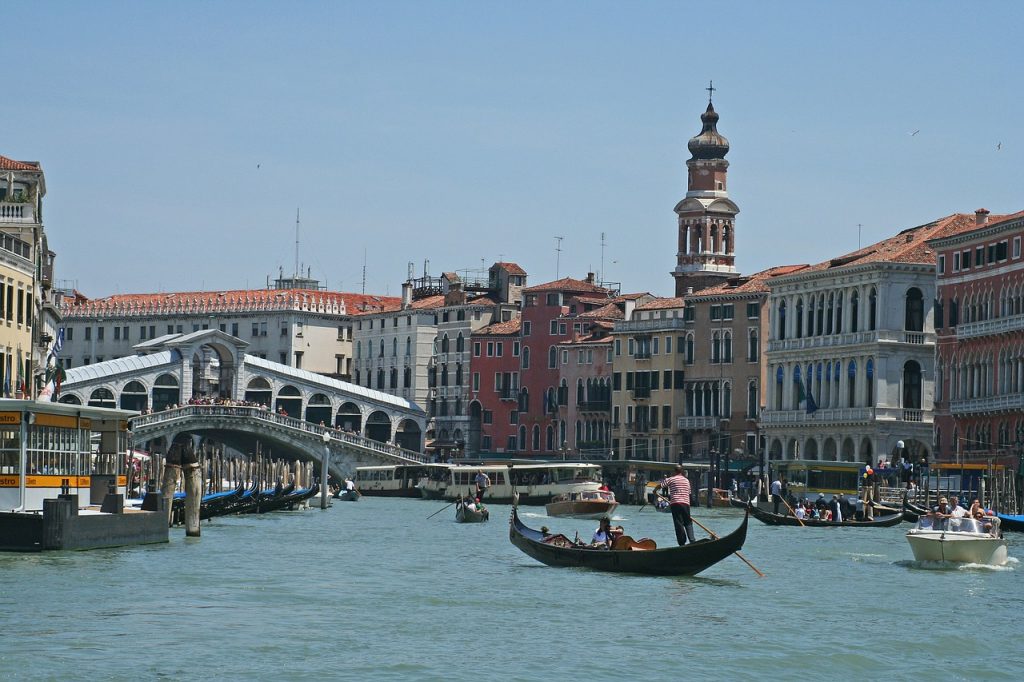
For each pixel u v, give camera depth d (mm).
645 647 45906
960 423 123125
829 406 138875
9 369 88938
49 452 65688
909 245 137125
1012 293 118438
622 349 162000
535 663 43219
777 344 145125
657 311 159500
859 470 118500
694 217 171875
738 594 57312
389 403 182125
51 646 43625
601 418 165375
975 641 48500
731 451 149750
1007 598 58281
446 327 186250
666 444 157250
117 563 61406
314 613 50875
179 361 172625
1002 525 91188
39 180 103250
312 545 76562
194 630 46750
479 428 182250
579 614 51531
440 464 146625
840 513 102250
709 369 153125
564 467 131000
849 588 60281
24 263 91625
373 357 198500
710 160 172000
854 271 136125
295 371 178750
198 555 67125
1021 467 107688
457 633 47469
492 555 72250
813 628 50062
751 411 149375
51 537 61781
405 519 104688
